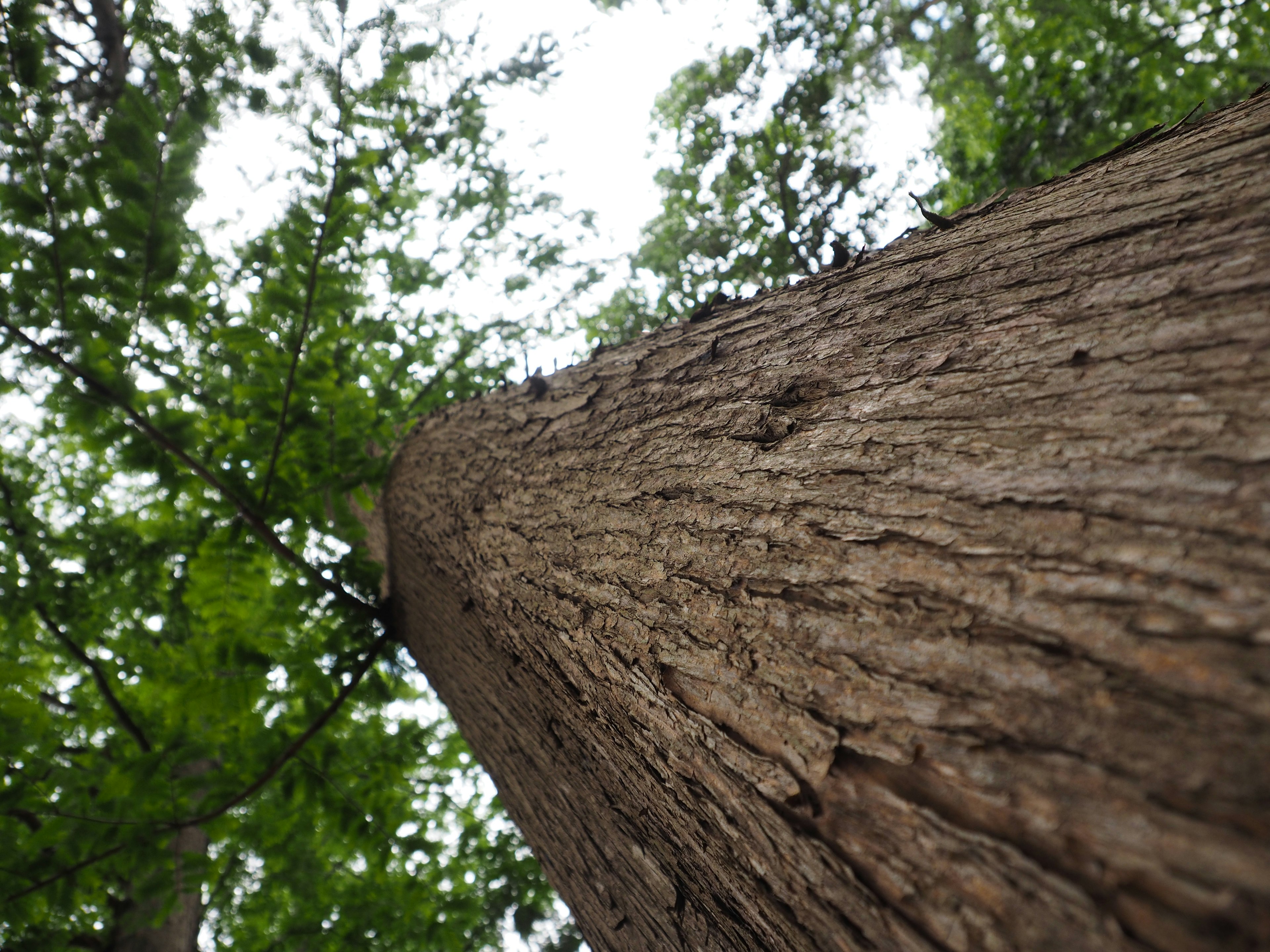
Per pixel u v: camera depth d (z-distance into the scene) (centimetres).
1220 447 59
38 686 263
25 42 209
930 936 56
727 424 122
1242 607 50
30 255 215
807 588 84
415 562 259
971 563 69
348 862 489
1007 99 590
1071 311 84
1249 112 101
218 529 268
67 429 238
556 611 132
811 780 71
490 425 236
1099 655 55
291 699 340
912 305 111
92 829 247
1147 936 44
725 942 104
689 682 93
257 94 225
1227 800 44
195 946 435
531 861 557
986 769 57
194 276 252
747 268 656
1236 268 71
